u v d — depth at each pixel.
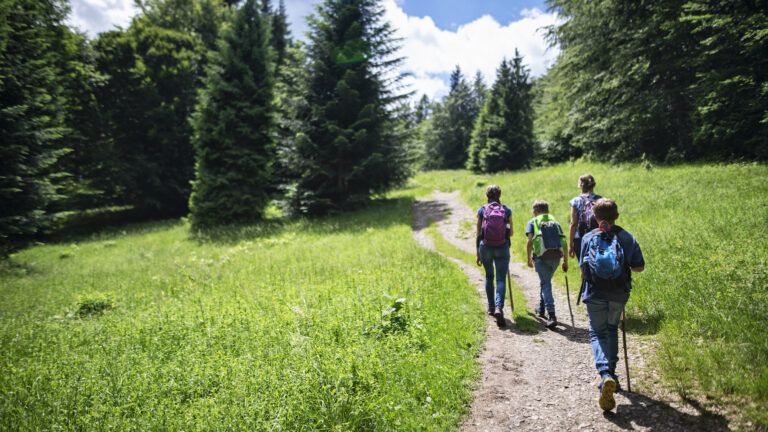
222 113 21.67
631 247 4.09
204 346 5.32
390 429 3.57
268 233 18.92
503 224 6.41
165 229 23.67
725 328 4.73
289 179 25.05
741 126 14.61
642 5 19.31
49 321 7.52
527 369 4.91
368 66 24.23
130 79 28.48
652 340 5.13
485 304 7.35
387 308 5.93
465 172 48.84
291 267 10.44
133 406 3.88
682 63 17.86
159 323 6.38
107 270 13.16
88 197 29.78
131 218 30.17
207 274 10.83
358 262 10.27
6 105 15.72
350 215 22.09
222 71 23.02
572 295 7.65
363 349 4.75
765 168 12.61
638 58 19.78
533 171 29.64
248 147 23.14
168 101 30.09
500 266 6.47
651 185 13.96
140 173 29.17
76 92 26.69
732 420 3.47
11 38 16.48
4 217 15.48
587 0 21.81
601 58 22.36
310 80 23.81
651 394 4.08
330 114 23.52
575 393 4.33
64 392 4.18
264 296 7.67
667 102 18.69
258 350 4.96
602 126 22.03
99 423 3.55
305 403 3.67
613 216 4.20
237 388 3.99
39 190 16.47
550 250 6.33
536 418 3.91
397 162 24.69
